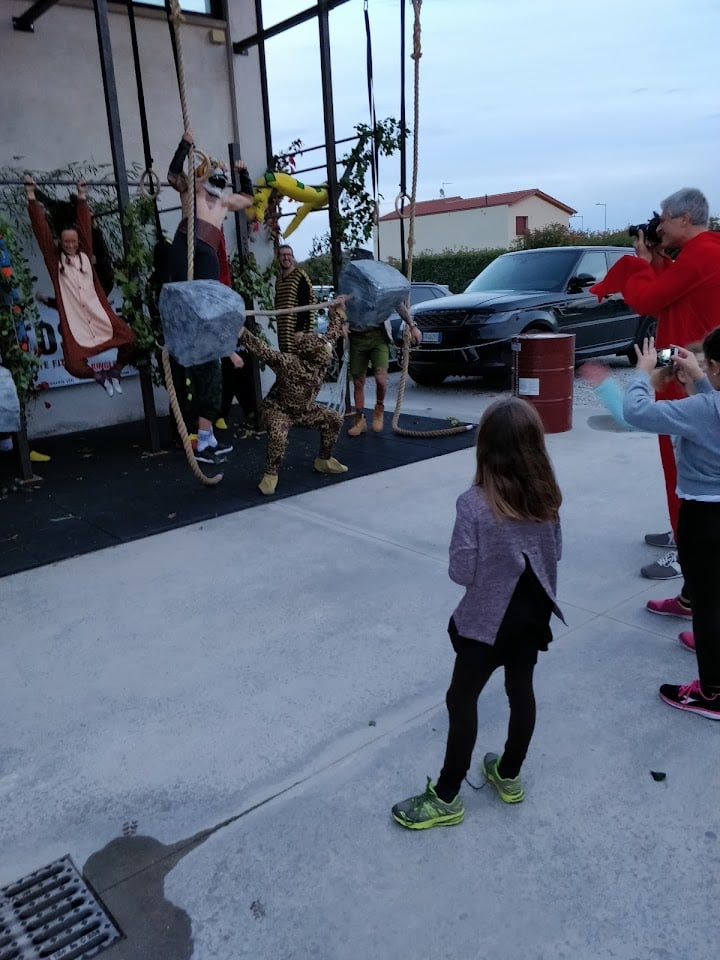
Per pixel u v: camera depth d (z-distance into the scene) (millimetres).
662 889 2045
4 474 6309
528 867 2139
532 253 10508
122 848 2281
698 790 2412
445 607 3727
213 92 8008
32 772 2635
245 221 7086
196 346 4426
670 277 3432
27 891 2137
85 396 7891
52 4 6309
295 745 2719
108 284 6410
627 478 5590
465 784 2484
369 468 6141
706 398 2520
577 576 4000
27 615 3816
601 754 2596
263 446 7043
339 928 1974
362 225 7344
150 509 5293
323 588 3994
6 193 6777
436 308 9469
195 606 3844
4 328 5594
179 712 2945
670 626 3455
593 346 10266
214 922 2012
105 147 7367
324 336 5410
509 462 2039
